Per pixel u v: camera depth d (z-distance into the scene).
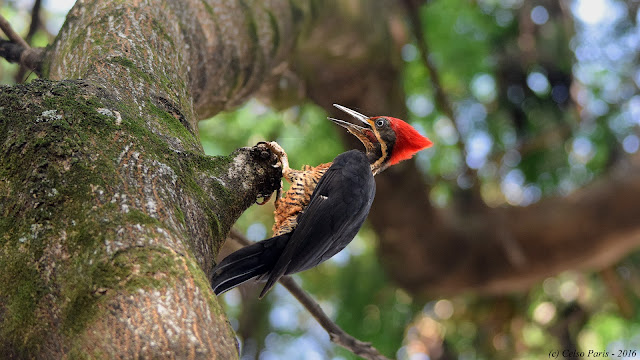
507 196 16.80
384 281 15.53
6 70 11.41
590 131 15.20
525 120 15.40
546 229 14.72
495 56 15.20
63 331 3.87
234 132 13.80
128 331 3.70
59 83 4.89
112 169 4.43
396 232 15.17
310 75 12.38
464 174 14.95
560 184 15.69
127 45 5.98
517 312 16.31
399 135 7.00
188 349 3.66
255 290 15.32
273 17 9.06
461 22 14.91
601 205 14.39
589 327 16.36
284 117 13.86
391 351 15.05
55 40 6.61
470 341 16.59
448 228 15.01
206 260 4.66
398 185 14.87
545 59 14.77
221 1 8.36
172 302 3.82
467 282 15.44
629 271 16.00
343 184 5.78
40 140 4.48
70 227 4.16
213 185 5.04
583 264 14.98
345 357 14.99
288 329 15.59
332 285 15.83
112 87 5.43
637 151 15.09
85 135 4.57
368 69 12.52
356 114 7.22
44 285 4.02
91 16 6.29
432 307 16.98
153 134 4.98
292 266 5.50
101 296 3.84
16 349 4.00
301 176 6.10
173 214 4.46
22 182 4.38
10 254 4.19
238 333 15.44
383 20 12.17
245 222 14.82
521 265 14.91
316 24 10.69
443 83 15.45
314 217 5.57
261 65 8.93
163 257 4.01
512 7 15.22
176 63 6.42
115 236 4.07
